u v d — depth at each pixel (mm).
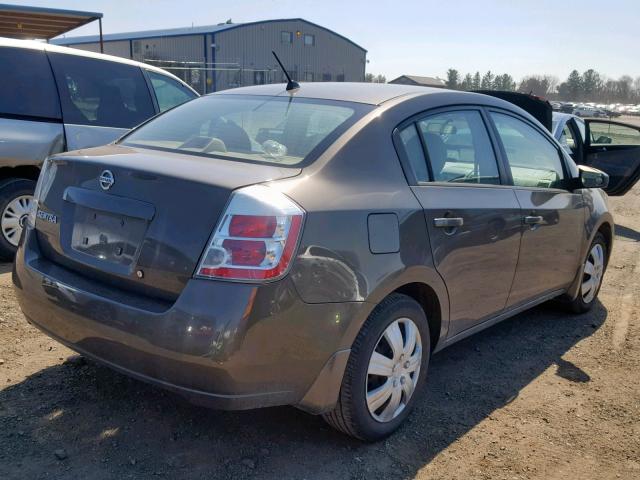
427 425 3268
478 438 3178
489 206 3529
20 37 13414
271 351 2459
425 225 3061
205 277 2420
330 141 2936
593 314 5230
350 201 2738
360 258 2709
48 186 3088
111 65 6164
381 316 2861
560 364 4168
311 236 2527
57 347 3850
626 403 3646
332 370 2693
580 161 9555
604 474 2941
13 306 4453
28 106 5469
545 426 3338
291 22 43031
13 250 5602
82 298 2693
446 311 3344
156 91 6562
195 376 2432
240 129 3238
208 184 2512
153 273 2557
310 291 2525
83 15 10820
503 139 3957
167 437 2986
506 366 4094
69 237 2918
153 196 2602
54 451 2816
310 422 3199
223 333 2357
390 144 3105
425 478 2820
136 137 3508
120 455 2824
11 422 3010
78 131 5754
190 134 3336
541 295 4379
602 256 5258
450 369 3998
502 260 3701
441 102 3553
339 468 2840
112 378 3498
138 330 2502
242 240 2402
